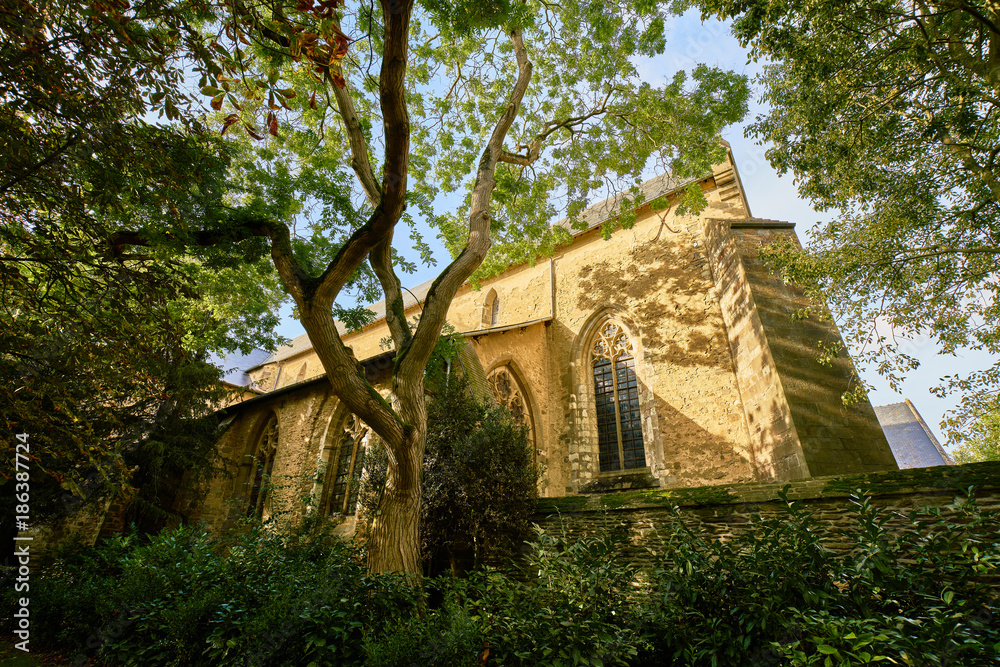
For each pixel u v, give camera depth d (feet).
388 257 24.68
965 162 24.02
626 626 11.92
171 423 34.91
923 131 24.54
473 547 24.04
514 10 22.70
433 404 26.30
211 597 15.30
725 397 35.35
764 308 31.27
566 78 32.89
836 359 28.73
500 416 26.03
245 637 13.05
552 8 30.19
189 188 19.01
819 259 25.38
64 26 14.15
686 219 43.57
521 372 41.22
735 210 42.34
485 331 38.63
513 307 53.67
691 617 11.88
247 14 12.06
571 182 36.14
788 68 24.80
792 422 26.12
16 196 16.72
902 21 22.03
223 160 19.49
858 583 11.03
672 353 39.45
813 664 9.34
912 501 16.42
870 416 26.27
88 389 19.94
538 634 11.64
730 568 12.00
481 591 14.26
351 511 32.68
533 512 23.77
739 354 34.45
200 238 21.03
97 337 18.26
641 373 40.73
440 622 12.62
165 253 19.98
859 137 24.72
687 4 25.86
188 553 19.04
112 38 14.07
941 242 25.79
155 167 17.40
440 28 26.32
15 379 17.63
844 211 26.32
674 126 30.04
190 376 35.09
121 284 18.08
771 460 29.43
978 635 8.97
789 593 11.02
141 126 17.47
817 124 23.95
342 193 27.02
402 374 20.25
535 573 21.59
